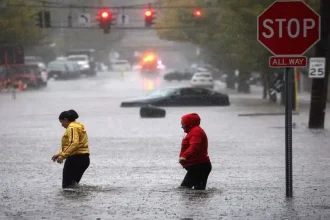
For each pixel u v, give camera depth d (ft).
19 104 339.16
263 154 138.82
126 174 111.04
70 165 94.53
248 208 78.13
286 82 83.92
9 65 477.36
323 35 194.08
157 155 138.21
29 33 451.53
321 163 124.16
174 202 82.28
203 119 239.09
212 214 74.49
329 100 357.61
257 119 237.86
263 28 83.15
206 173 93.30
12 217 73.36
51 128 209.05
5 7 437.17
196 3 428.15
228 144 158.51
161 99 315.58
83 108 306.55
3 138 177.99
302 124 214.69
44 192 91.66
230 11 328.49
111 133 189.88
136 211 76.33
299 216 73.46
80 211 76.59
